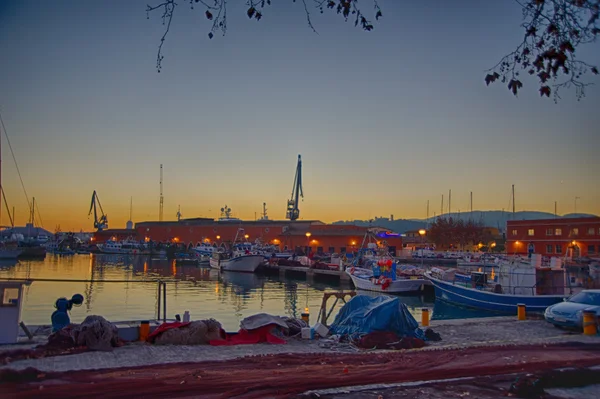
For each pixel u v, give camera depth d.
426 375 10.81
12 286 12.73
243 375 10.45
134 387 9.31
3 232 118.88
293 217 117.44
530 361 12.25
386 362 12.09
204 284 51.56
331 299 39.97
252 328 14.98
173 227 119.44
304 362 11.94
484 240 103.00
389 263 44.59
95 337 12.75
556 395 9.44
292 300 39.28
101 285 47.16
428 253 79.94
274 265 65.81
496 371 11.25
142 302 35.38
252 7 5.41
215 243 102.25
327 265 61.19
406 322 16.42
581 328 17.36
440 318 30.06
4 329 12.53
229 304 35.91
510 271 30.14
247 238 104.25
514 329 18.08
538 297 27.91
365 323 16.16
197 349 13.22
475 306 31.62
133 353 12.42
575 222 72.50
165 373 10.38
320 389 9.62
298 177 118.38
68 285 46.78
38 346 12.20
